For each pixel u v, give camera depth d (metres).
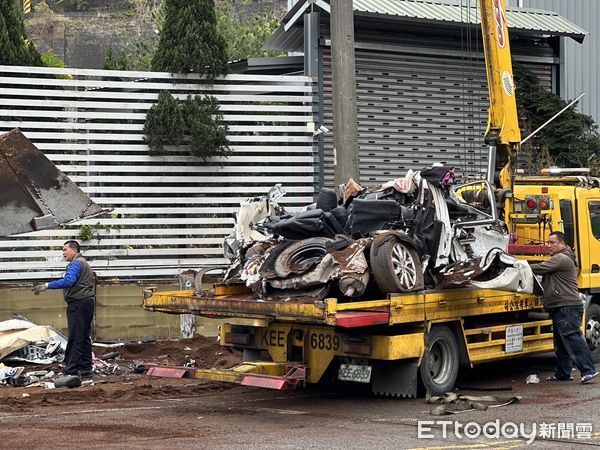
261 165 19.55
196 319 17.38
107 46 43.91
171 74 18.92
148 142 18.70
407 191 12.34
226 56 19.39
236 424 10.42
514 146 15.61
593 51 26.06
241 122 19.59
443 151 22.25
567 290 13.49
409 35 21.95
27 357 14.87
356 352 11.62
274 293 11.84
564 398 12.23
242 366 11.73
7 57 18.16
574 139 23.45
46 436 9.62
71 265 13.76
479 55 22.61
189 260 18.86
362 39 21.39
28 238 17.70
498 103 15.41
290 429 10.09
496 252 12.52
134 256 18.50
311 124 19.84
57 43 45.34
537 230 15.12
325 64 20.59
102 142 18.53
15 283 17.39
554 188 15.20
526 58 23.67
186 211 18.86
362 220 11.95
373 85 21.47
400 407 11.62
